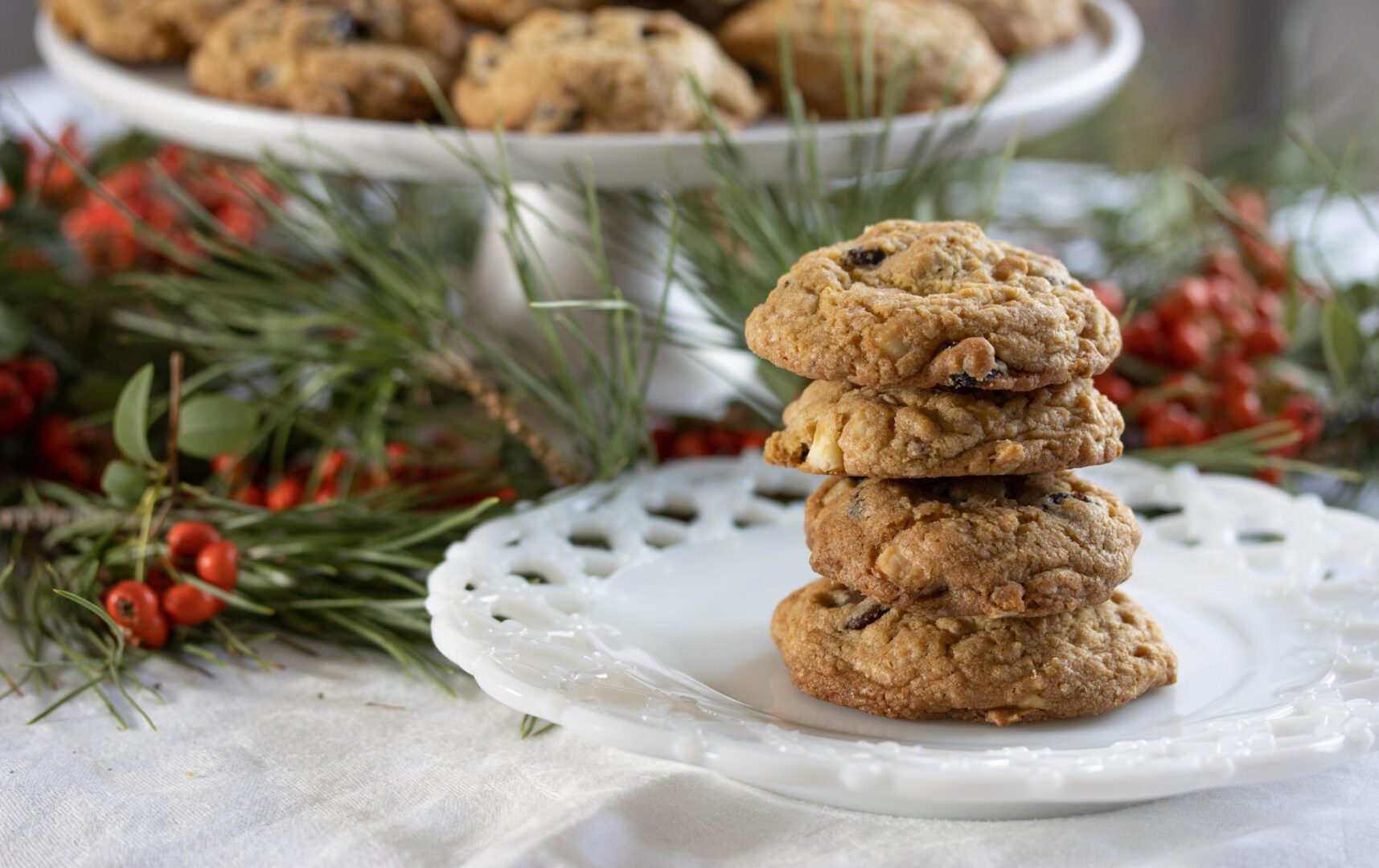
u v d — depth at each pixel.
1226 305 0.66
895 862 0.47
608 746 0.48
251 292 0.62
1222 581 0.56
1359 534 0.57
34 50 1.27
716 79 0.65
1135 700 0.51
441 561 0.57
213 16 0.68
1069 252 0.75
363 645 0.56
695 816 0.49
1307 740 0.47
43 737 0.52
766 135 0.61
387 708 0.53
